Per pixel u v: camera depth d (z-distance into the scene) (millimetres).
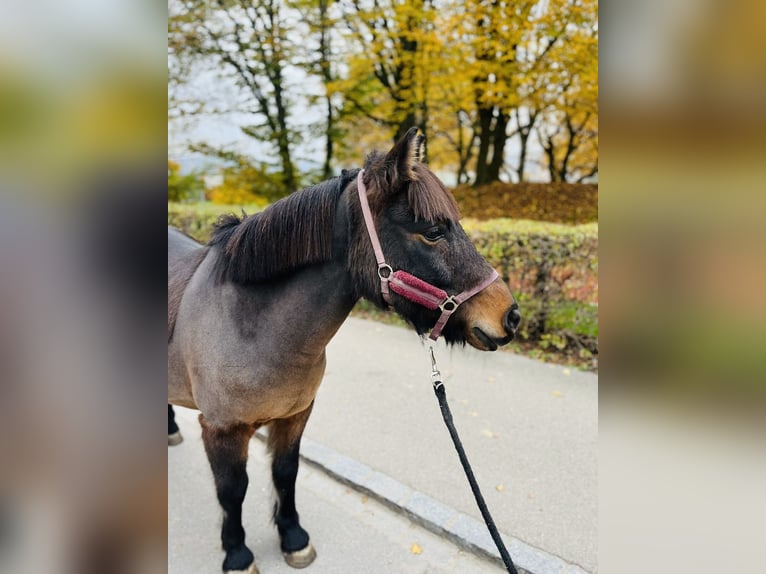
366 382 3854
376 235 1378
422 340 1523
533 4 7027
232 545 2031
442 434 3084
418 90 8492
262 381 1607
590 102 8219
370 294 1438
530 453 2857
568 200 9672
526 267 4344
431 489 2549
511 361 4160
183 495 2607
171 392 1981
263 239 1517
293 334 1554
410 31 7926
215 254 1779
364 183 1419
